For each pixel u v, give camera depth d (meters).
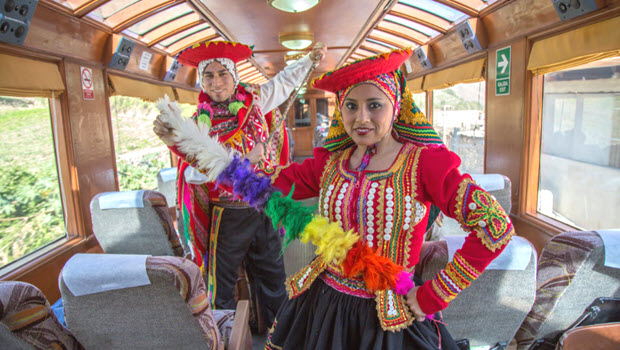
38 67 3.29
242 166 1.23
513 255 1.39
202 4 4.12
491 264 1.40
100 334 1.37
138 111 5.73
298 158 13.47
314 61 1.91
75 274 1.22
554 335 1.65
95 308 1.29
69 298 1.26
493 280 1.45
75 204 3.83
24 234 3.31
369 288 1.10
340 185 1.24
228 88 2.34
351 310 1.18
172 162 6.92
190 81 6.88
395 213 1.14
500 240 0.98
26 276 3.08
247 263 2.65
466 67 5.11
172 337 1.38
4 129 3.13
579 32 3.20
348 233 1.11
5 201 3.13
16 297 1.14
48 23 3.30
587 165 3.43
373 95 1.12
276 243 2.64
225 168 1.23
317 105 14.24
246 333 1.83
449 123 6.18
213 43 2.20
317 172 1.37
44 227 3.56
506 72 4.27
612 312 1.56
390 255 1.17
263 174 1.44
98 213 2.55
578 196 3.56
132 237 2.67
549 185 4.02
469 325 1.60
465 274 1.02
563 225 3.68
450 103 6.11
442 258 1.39
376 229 1.16
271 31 5.59
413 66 6.89
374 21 5.22
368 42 7.33
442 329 1.26
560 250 1.48
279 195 1.21
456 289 1.03
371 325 1.14
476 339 1.67
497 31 4.37
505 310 1.54
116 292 1.23
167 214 2.64
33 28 3.14
